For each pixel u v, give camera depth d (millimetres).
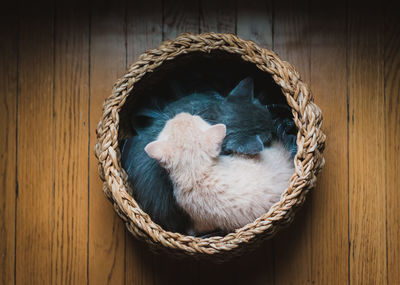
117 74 1058
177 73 1028
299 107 934
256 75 1021
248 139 958
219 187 926
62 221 1051
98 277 1047
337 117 1049
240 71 1026
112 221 1051
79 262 1048
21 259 1050
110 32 1060
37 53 1061
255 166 953
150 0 1058
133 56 1057
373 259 1038
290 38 1054
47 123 1055
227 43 962
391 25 1053
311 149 922
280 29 1055
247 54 957
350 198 1043
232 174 937
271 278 1040
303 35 1054
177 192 938
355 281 1037
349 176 1045
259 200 932
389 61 1052
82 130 1054
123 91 955
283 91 942
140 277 1044
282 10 1056
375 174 1044
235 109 973
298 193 912
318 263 1040
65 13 1062
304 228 1043
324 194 1044
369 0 1055
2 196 1052
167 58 962
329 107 1050
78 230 1051
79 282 1047
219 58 1001
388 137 1047
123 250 1049
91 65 1059
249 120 965
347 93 1051
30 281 1047
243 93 981
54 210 1052
